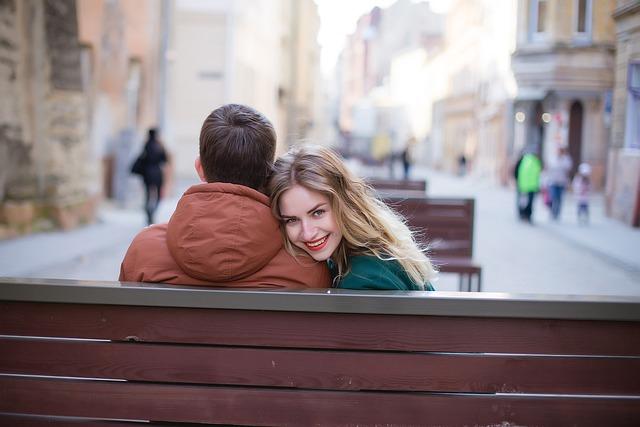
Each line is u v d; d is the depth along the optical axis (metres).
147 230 2.54
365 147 74.81
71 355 2.27
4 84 11.14
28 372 2.28
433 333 2.19
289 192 2.42
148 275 2.39
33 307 2.28
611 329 2.16
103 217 14.60
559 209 15.56
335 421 2.22
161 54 20.38
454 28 50.38
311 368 2.22
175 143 26.45
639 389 2.16
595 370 2.16
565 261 9.60
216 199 2.32
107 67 16.94
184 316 2.24
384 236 2.55
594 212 11.85
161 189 13.65
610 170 8.98
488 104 32.38
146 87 19.31
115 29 17.09
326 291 2.22
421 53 79.31
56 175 12.27
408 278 2.53
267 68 36.47
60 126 12.52
